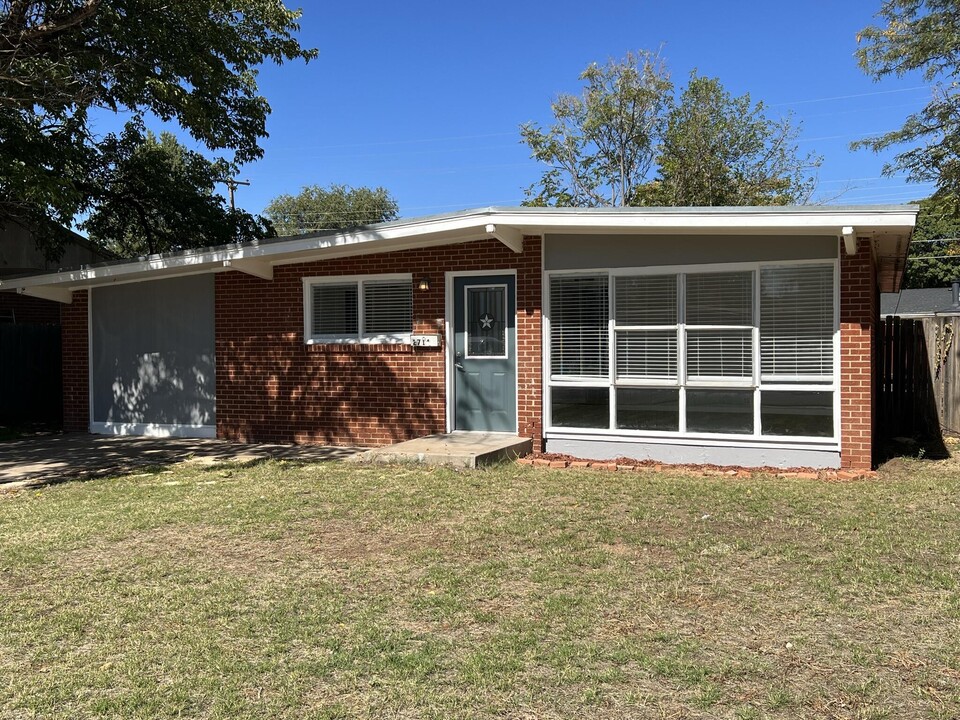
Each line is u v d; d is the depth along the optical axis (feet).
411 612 13.87
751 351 27.84
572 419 30.53
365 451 30.89
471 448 28.89
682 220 26.35
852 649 12.06
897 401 36.45
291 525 19.98
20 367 49.26
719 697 10.66
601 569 16.02
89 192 58.54
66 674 11.65
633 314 29.55
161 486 25.62
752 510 20.71
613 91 92.99
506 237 29.19
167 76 42.80
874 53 71.61
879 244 29.27
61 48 39.27
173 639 12.87
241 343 37.24
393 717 10.30
